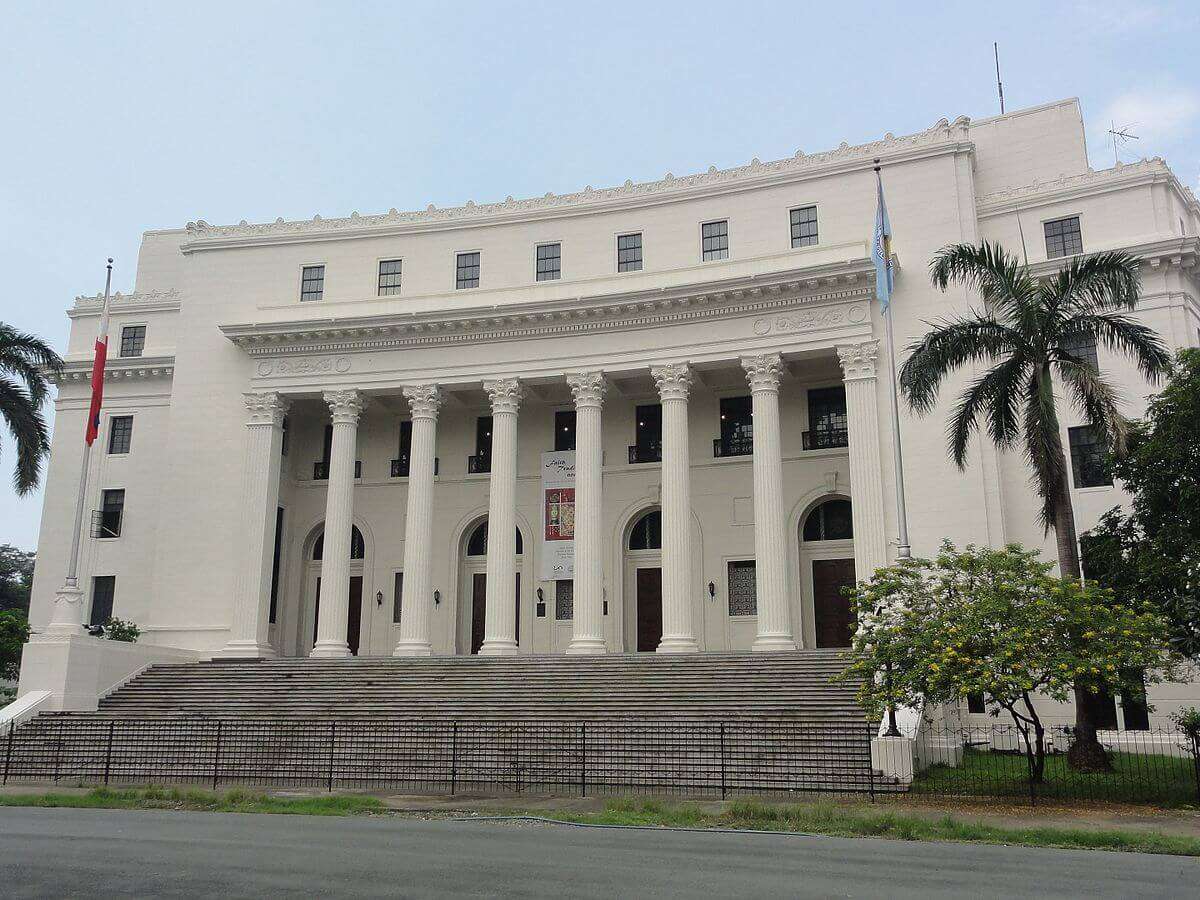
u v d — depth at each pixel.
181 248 45.47
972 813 18.31
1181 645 23.14
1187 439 23.44
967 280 35.81
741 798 20.16
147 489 46.47
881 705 20.81
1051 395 24.98
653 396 42.34
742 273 38.50
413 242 44.03
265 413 42.03
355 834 15.70
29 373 35.53
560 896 10.77
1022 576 21.42
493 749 24.94
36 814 18.48
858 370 36.09
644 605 41.69
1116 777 22.17
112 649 33.50
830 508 40.03
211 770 25.03
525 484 43.09
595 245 42.06
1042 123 40.22
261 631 40.09
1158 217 35.62
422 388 40.75
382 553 44.03
